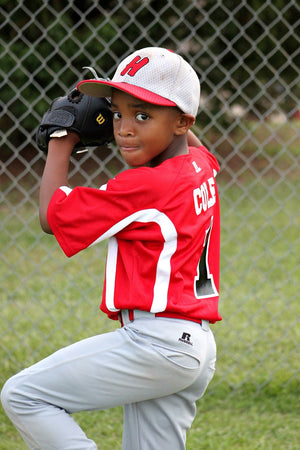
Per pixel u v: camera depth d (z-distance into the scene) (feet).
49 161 19.08
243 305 45.14
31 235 61.31
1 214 67.21
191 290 18.97
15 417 18.45
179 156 19.07
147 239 18.21
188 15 81.87
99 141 19.74
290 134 107.24
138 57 18.74
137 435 19.95
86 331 39.78
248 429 29.43
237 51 89.25
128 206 18.03
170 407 19.79
